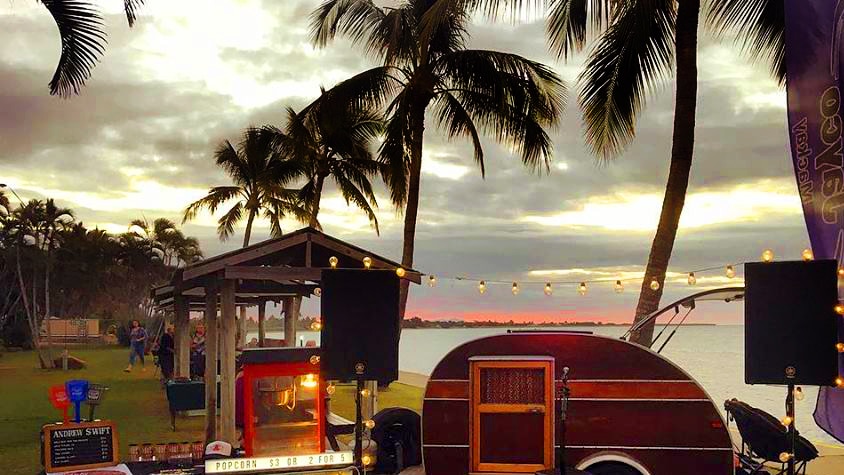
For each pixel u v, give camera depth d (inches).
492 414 298.0
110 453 304.0
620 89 499.5
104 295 3132.4
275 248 387.5
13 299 2603.3
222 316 389.1
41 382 928.3
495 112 743.1
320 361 282.8
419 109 762.8
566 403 273.4
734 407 325.1
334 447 364.8
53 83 434.6
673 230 457.1
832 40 312.5
